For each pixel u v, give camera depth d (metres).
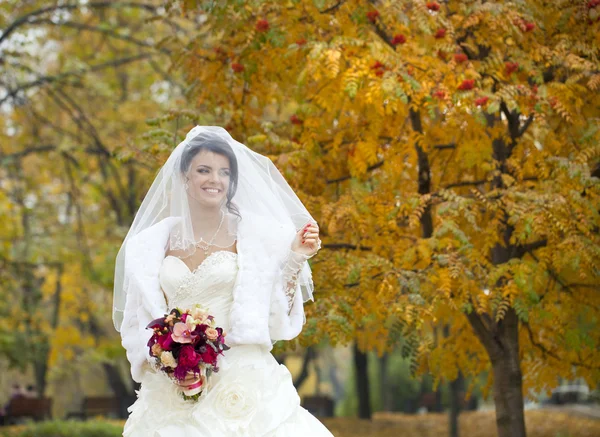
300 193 9.19
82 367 27.31
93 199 23.47
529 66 8.78
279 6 9.07
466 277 8.55
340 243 9.60
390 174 9.28
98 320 28.17
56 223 23.14
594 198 8.56
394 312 8.38
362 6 8.88
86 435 18.83
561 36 9.12
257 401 5.08
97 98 20.22
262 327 5.16
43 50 21.86
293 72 9.38
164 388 5.14
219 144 5.36
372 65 8.30
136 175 21.12
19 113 18.41
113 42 21.30
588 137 8.60
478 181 9.90
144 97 20.39
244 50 9.18
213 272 5.18
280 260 5.34
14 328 20.73
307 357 32.09
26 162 22.50
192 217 5.36
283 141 8.93
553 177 8.91
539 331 10.66
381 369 35.88
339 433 22.39
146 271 5.26
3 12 17.62
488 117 9.91
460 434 20.77
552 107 8.55
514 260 8.60
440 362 10.48
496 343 9.83
